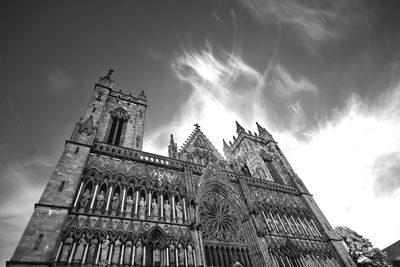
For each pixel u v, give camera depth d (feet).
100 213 85.81
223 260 105.29
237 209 132.05
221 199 132.57
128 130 143.02
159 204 102.58
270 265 106.32
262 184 162.50
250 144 218.59
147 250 84.58
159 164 121.19
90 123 119.24
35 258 63.36
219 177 140.05
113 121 147.54
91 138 111.55
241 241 118.11
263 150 220.43
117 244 79.00
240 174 158.51
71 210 81.51
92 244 76.07
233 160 225.97
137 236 84.89
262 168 191.31
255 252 112.88
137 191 101.50
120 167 107.55
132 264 76.79
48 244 67.56
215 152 186.09
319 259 131.13
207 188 130.11
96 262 72.23
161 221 95.66
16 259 61.36
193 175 130.52
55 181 84.84
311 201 171.42
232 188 138.82
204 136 195.42
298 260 123.44
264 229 125.49
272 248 119.24
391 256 267.59
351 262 134.72
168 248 88.48
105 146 112.88
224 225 121.19
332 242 142.61
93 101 141.69
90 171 97.71
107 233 80.79
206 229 113.09
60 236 72.64
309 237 142.82
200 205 120.26
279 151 219.61
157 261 83.30
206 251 104.22
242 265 104.47
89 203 87.45
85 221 80.79
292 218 150.51
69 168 91.71
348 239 207.51
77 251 72.08
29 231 68.23
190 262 87.97
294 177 189.26
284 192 168.96
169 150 184.65
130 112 157.38
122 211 90.63
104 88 155.94
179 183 118.21
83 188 90.89
